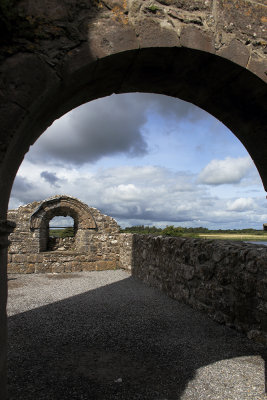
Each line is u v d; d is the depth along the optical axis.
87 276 9.27
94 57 1.96
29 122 1.92
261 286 3.63
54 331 4.21
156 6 2.11
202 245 5.05
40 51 1.87
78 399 2.47
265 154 2.80
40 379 2.80
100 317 4.92
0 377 1.84
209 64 2.29
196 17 2.19
